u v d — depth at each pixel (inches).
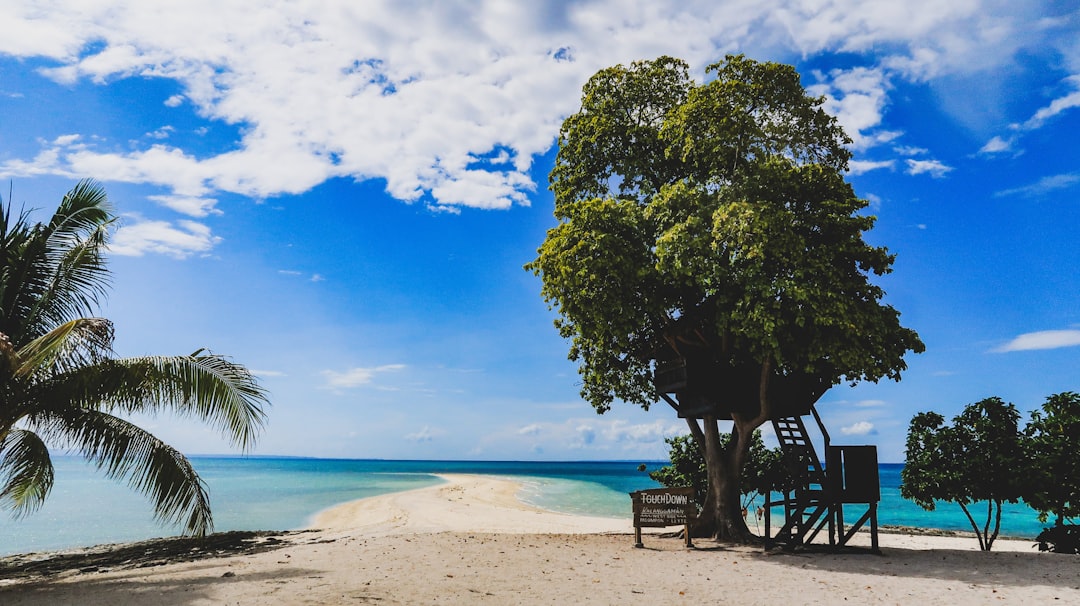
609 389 943.7
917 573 527.5
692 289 742.5
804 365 680.4
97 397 483.2
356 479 4475.9
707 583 477.4
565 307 731.4
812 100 759.7
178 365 487.5
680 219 689.6
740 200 650.2
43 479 559.8
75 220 567.8
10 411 478.6
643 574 514.3
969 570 539.8
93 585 445.1
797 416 737.0
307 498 2369.6
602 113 844.6
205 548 786.8
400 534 810.8
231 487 3201.3
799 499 691.4
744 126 711.7
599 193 868.0
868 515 671.8
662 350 839.7
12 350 426.9
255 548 745.0
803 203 697.0
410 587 426.0
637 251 690.8
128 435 511.5
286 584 426.3
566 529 1111.6
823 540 859.4
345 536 872.3
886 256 682.2
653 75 846.5
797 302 622.8
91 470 5743.1
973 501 729.0
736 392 767.7
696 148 735.7
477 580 462.9
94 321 451.5
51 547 1106.7
